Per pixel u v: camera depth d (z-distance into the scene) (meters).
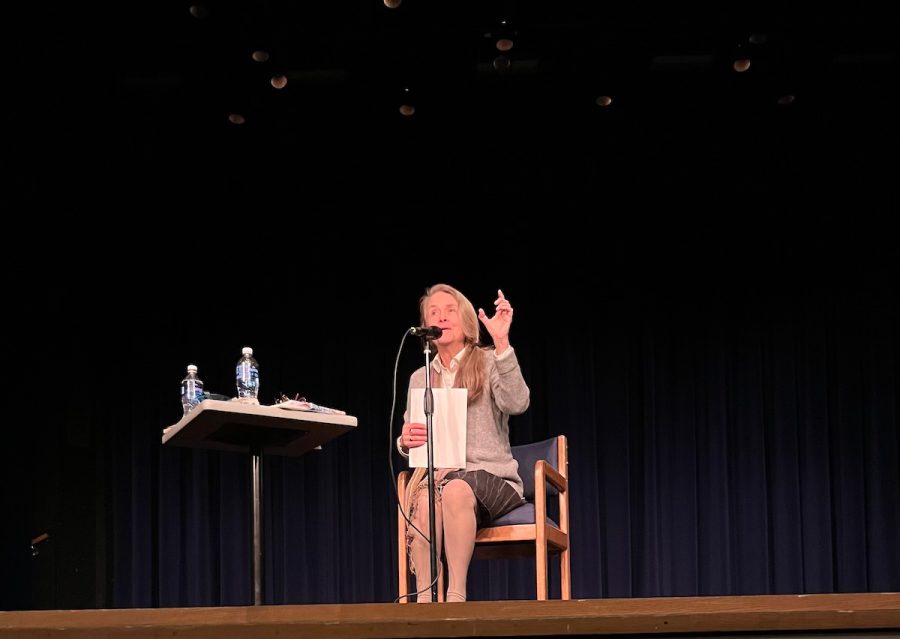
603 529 5.38
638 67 5.04
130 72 4.97
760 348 5.53
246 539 5.42
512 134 5.64
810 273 5.57
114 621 1.36
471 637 1.34
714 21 4.76
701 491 5.41
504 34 4.84
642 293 5.62
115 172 5.55
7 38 4.52
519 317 5.60
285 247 5.76
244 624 1.36
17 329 5.35
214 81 5.04
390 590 5.36
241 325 5.67
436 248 5.73
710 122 5.48
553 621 1.34
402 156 5.77
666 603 1.35
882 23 4.76
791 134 5.58
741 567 5.34
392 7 4.47
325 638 1.35
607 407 5.51
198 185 5.76
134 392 5.54
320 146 5.67
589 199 5.72
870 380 5.45
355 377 5.59
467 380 3.24
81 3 4.42
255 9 4.63
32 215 5.38
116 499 5.39
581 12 4.74
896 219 5.55
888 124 5.46
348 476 5.46
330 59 5.03
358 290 5.70
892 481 5.34
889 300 5.51
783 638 1.34
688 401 5.49
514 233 5.69
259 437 2.75
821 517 5.34
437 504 3.04
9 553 5.14
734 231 5.64
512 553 3.36
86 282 5.59
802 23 4.74
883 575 5.26
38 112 4.94
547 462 3.37
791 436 5.42
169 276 5.70
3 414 5.25
